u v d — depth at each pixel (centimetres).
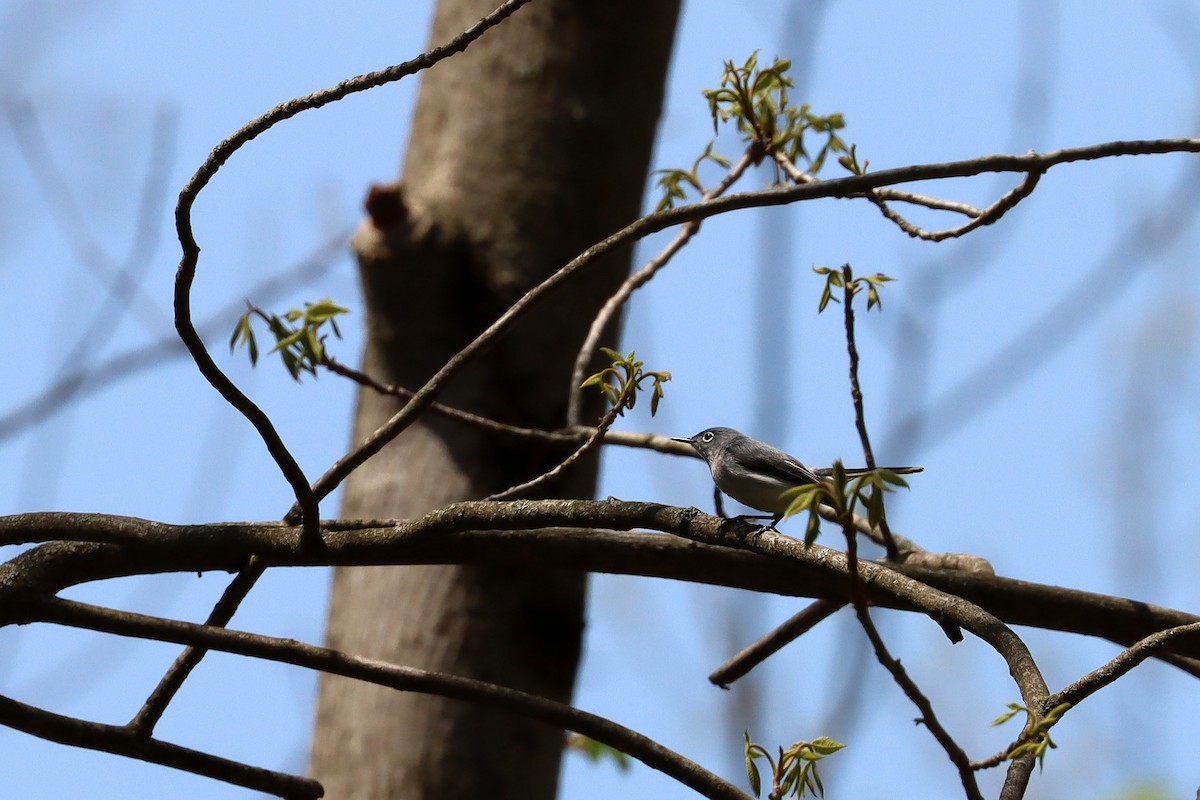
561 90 1221
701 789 794
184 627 821
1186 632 738
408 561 877
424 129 1248
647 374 887
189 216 767
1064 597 934
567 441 1137
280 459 826
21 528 857
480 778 1068
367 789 1065
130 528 858
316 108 785
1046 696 709
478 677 1090
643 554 877
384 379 1190
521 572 1120
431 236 1179
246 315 1054
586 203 1214
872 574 830
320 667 829
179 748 839
